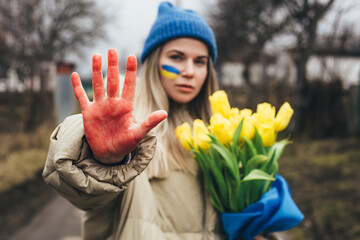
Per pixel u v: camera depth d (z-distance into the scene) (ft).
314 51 27.94
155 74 4.25
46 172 2.73
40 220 13.10
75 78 2.55
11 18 26.11
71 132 2.60
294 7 27.50
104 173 2.67
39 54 29.53
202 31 4.14
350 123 26.78
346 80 27.48
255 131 3.60
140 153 2.75
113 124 2.56
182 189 3.83
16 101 28.86
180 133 3.69
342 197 12.92
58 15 31.37
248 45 34.06
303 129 27.32
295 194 14.21
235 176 3.57
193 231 3.81
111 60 2.49
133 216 3.31
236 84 35.37
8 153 22.56
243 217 3.55
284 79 29.30
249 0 30.81
